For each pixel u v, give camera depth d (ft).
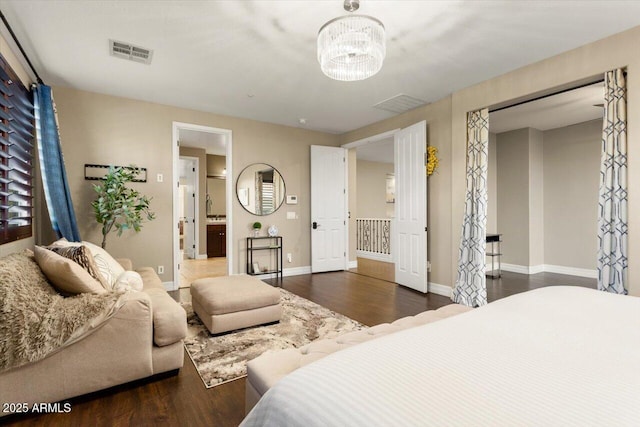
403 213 15.19
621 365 2.72
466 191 12.32
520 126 17.80
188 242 25.71
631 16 7.77
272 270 17.30
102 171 12.76
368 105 14.30
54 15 7.63
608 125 8.74
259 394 4.12
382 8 7.40
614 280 8.61
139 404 5.68
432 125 14.02
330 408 2.22
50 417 5.28
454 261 12.82
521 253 18.26
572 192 17.49
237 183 16.22
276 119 16.52
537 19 7.88
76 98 12.31
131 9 7.45
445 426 1.95
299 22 8.00
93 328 5.64
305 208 18.49
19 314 5.14
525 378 2.50
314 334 8.89
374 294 13.61
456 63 10.20
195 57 9.77
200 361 7.29
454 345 3.14
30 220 9.93
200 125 15.03
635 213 8.20
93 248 8.72
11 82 8.25
